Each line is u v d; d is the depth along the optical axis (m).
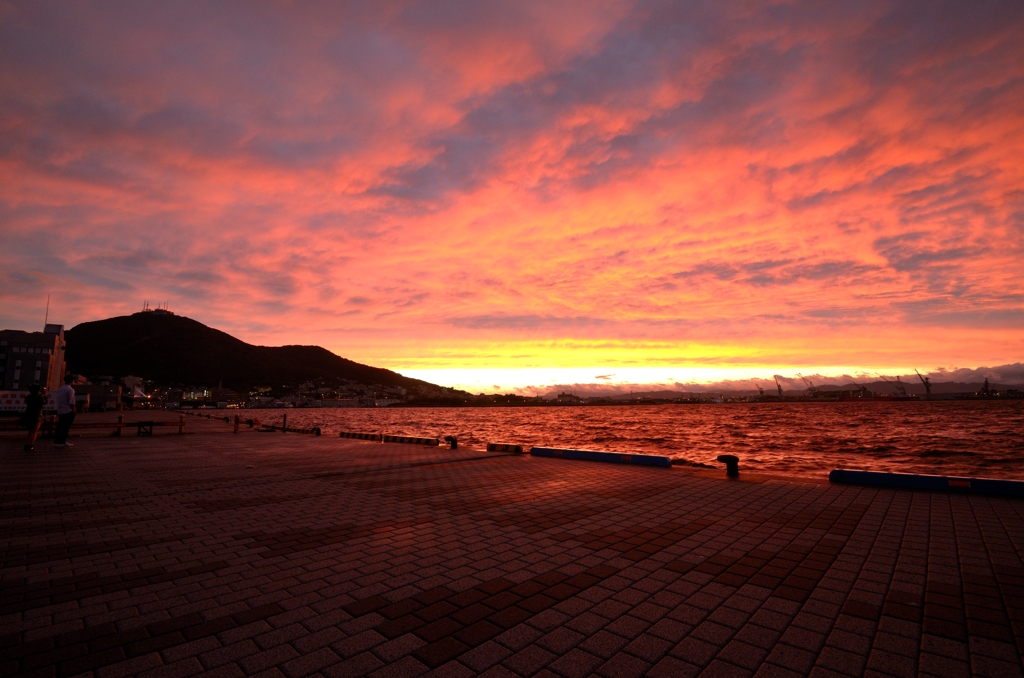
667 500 7.77
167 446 17.73
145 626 3.45
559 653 3.08
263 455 14.81
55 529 6.10
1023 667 2.88
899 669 2.89
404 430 62.88
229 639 3.25
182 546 5.38
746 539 5.59
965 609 3.71
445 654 3.06
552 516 6.73
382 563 4.82
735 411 186.12
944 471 22.17
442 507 7.32
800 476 10.16
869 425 72.50
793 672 2.87
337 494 8.38
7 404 22.31
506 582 4.30
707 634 3.35
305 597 3.97
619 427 72.81
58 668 2.88
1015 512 6.77
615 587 4.19
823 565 4.72
